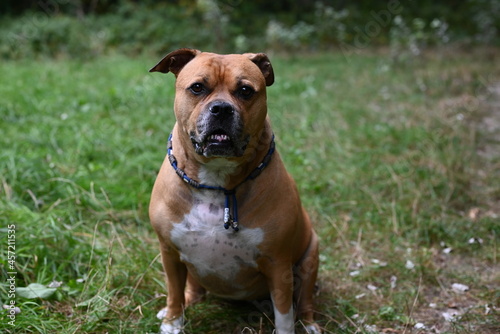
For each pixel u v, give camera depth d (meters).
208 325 3.18
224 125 2.49
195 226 2.71
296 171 5.25
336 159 5.62
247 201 2.69
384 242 4.23
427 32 13.76
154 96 7.36
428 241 4.22
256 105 2.64
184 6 13.81
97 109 6.77
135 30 12.69
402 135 6.29
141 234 4.07
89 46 11.48
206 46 12.62
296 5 15.25
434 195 4.82
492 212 4.76
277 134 6.14
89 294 3.27
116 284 3.43
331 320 3.24
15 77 8.51
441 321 3.32
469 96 8.22
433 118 6.96
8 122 6.07
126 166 4.99
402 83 9.16
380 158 5.73
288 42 12.74
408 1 15.45
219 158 2.58
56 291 3.26
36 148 5.26
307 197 4.85
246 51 12.34
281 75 9.66
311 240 3.25
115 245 3.78
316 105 7.52
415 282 3.74
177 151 2.75
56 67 9.63
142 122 6.24
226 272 2.86
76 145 5.43
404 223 4.44
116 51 12.10
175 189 2.72
